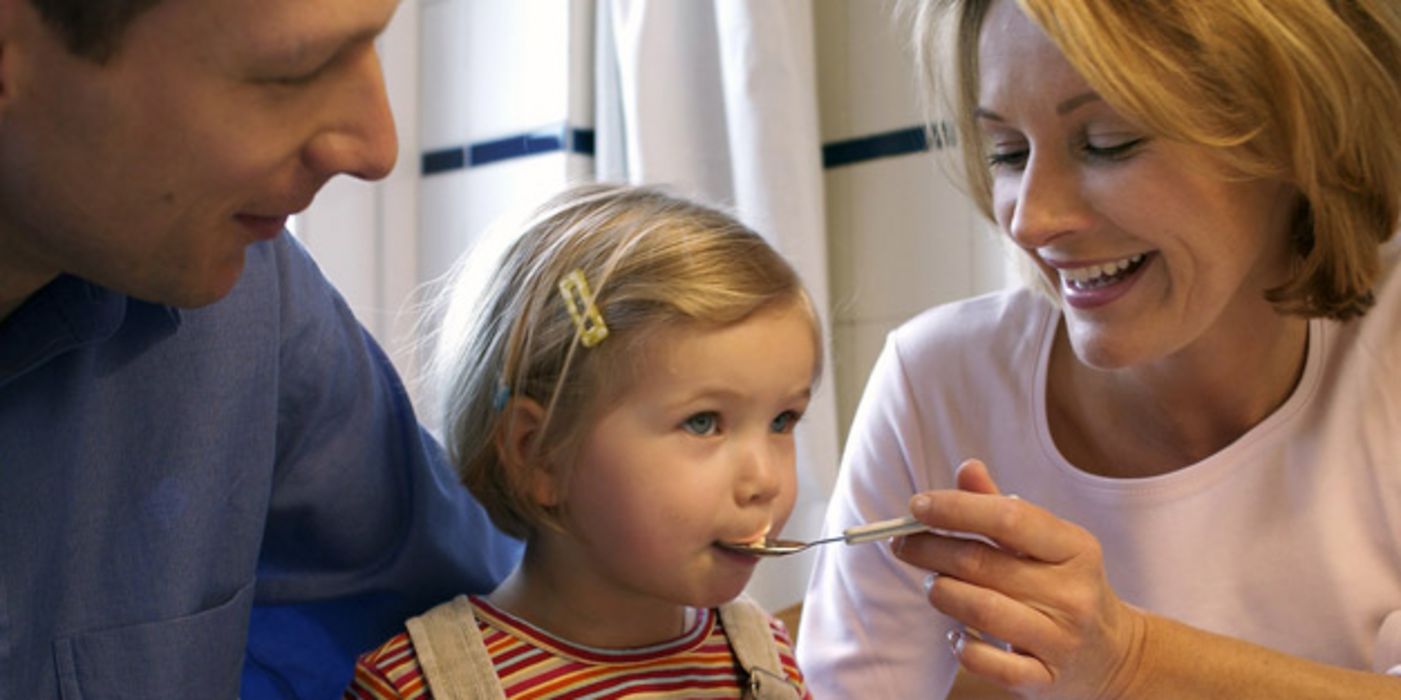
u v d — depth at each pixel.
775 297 0.89
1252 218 0.91
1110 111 0.85
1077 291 0.94
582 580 0.91
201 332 0.83
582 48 2.07
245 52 0.57
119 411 0.80
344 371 0.95
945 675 1.23
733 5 1.88
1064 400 1.13
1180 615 1.08
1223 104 0.85
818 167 1.91
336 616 1.04
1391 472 1.01
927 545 0.85
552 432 0.88
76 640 0.79
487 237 1.02
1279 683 0.86
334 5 0.58
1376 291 1.04
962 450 1.18
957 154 1.12
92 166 0.59
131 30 0.55
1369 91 0.90
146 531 0.81
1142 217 0.87
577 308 0.88
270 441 0.88
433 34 2.22
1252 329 1.01
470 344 0.95
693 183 1.97
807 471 1.89
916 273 2.02
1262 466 1.05
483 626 0.91
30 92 0.57
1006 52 0.89
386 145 0.65
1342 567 1.02
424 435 1.03
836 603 1.22
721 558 0.87
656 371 0.85
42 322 0.73
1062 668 0.83
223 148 0.60
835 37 2.10
